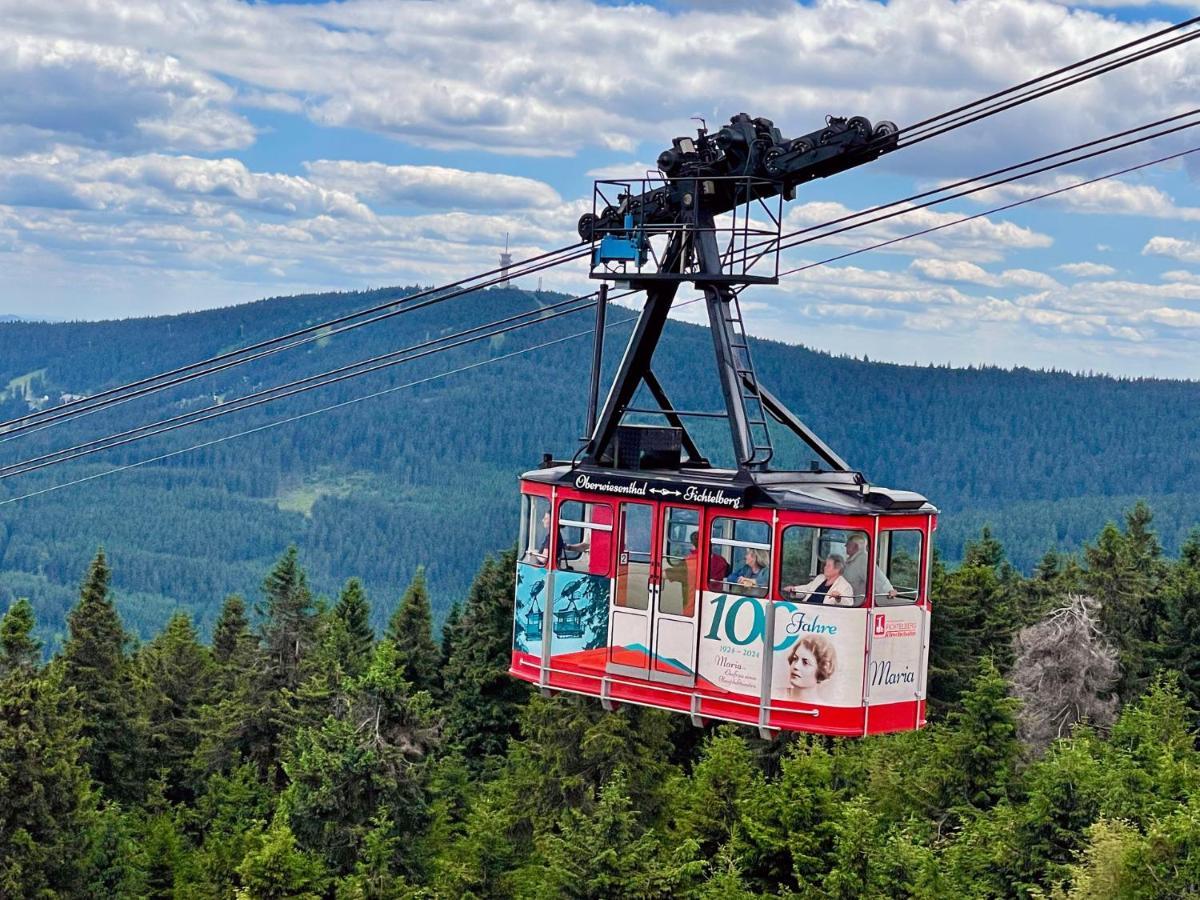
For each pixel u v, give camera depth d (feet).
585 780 261.03
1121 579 356.79
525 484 102.27
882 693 91.35
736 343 95.25
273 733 313.12
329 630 353.31
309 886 223.10
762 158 96.53
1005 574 413.18
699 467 101.81
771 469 95.76
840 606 89.61
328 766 243.19
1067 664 258.37
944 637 313.73
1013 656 312.71
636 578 96.17
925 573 93.25
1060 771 189.37
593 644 98.02
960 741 222.89
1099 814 184.24
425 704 261.24
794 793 203.41
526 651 101.81
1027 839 188.65
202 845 283.18
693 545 93.97
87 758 286.25
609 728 254.68
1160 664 329.93
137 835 277.03
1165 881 161.17
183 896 254.68
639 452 99.19
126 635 312.71
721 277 94.02
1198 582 338.13
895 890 188.65
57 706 253.03
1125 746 225.35
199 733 318.45
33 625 266.98
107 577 300.61
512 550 330.34
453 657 344.69
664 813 257.14
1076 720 255.70
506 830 250.78
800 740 217.36
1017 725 240.53
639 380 100.99
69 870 235.20
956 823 221.05
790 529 90.58
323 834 240.94
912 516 91.76
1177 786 194.80
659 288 98.37
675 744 301.84
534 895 211.20
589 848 202.39
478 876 222.69
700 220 97.71
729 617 92.27
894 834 199.82
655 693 95.45
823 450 98.73
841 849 190.39
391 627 357.82
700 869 201.98
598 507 98.12
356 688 258.78
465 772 297.94
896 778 228.63
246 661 350.02
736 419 93.35
